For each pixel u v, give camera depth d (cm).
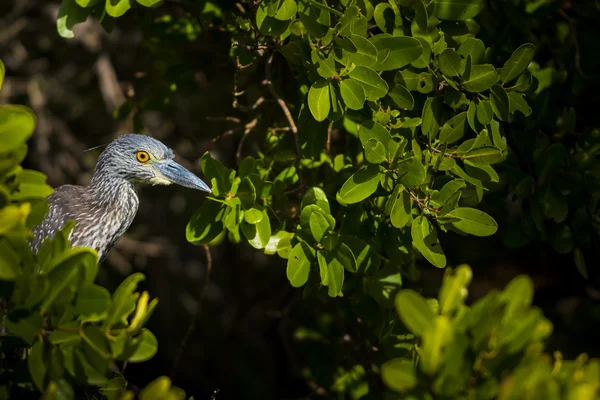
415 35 869
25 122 630
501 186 1020
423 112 855
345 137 1136
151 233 1970
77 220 1119
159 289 2025
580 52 1216
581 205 1039
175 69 1223
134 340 650
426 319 559
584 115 1198
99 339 627
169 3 1212
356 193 826
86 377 641
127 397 630
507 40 1088
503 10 1096
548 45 1203
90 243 1128
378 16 877
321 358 1353
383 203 923
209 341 2069
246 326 2094
